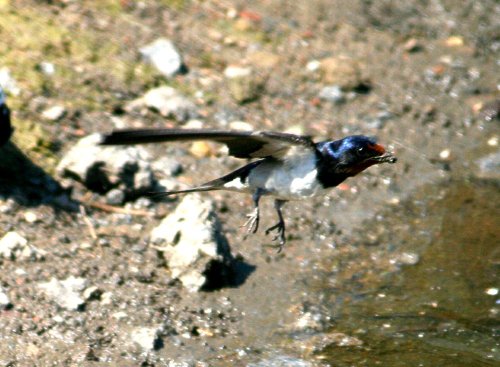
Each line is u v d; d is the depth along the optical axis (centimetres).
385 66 1584
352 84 1520
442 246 1234
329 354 1014
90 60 1462
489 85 1561
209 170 1335
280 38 1612
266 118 1445
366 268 1189
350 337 1047
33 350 968
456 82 1559
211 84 1486
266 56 1559
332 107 1488
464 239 1248
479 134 1462
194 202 1166
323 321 1077
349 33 1648
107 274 1096
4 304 1017
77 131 1328
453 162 1405
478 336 1054
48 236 1141
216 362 992
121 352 986
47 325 1004
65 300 1039
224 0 1683
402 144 1430
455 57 1617
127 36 1532
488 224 1278
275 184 1002
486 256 1212
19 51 1436
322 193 1002
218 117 1426
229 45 1578
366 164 990
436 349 1027
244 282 1135
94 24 1538
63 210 1202
